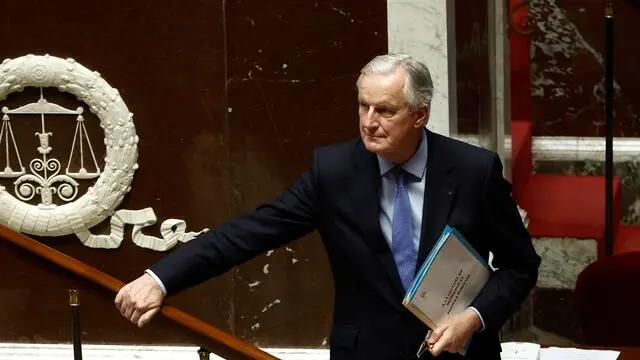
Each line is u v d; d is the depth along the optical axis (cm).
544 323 2455
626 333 1811
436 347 1260
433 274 1267
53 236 1856
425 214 1298
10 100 1819
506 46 2267
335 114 1767
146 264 1858
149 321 1268
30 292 1894
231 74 1773
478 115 2012
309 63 1756
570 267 2484
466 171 1303
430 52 1744
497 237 1327
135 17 1773
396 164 1305
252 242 1323
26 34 1795
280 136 1781
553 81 2809
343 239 1315
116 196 1819
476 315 1283
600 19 2772
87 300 1883
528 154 2708
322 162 1329
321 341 1844
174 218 1830
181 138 1802
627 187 2788
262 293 1841
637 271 1798
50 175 1842
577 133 2808
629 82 2770
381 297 1309
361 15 1739
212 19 1761
